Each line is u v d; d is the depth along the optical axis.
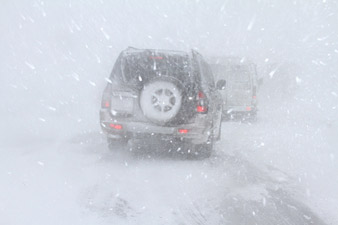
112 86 6.94
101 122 6.96
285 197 5.33
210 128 7.13
